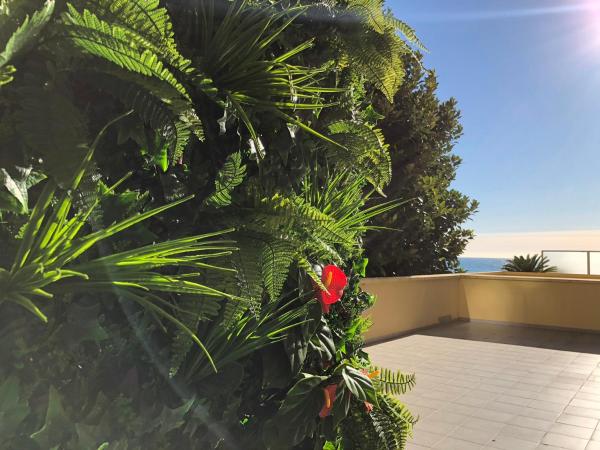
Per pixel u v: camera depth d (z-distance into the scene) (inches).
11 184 30.2
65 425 36.2
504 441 159.8
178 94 37.2
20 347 36.0
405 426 80.4
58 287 36.9
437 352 298.0
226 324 46.8
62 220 33.3
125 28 35.1
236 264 46.1
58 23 33.4
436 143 425.1
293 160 63.0
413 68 400.8
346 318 82.2
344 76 76.4
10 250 35.0
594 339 343.6
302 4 65.6
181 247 38.4
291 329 61.5
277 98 59.5
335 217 69.1
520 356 287.6
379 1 70.6
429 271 430.6
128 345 45.7
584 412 187.9
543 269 540.4
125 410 40.5
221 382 53.2
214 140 54.2
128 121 43.8
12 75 34.6
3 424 33.4
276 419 59.2
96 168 37.1
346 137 69.3
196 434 52.1
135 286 39.6
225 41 52.9
